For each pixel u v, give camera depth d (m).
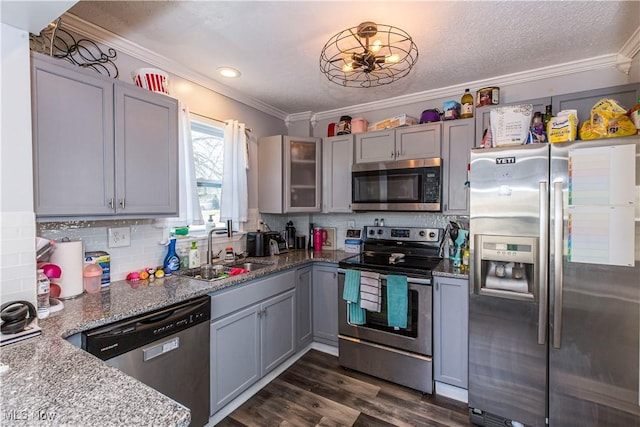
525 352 1.79
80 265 1.67
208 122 2.59
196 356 1.73
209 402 1.82
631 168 1.52
